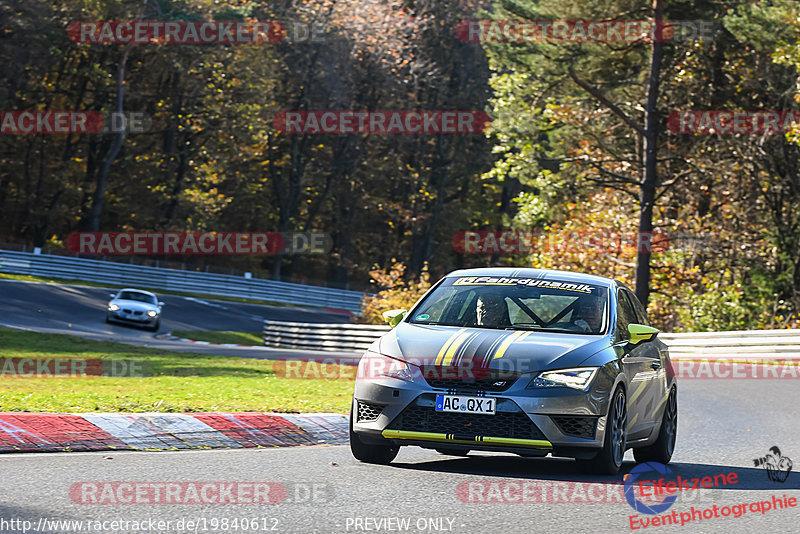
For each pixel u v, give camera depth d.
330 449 36.00
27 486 25.45
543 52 126.56
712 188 139.38
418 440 30.00
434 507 24.72
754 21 118.12
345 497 25.69
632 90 138.88
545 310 33.62
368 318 144.88
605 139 142.50
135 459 31.03
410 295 145.00
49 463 29.30
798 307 128.00
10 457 30.20
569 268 138.50
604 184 127.81
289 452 34.66
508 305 33.88
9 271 187.62
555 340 31.25
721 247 135.00
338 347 123.00
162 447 34.38
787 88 130.38
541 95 136.75
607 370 30.72
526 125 134.88
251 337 144.12
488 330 32.25
